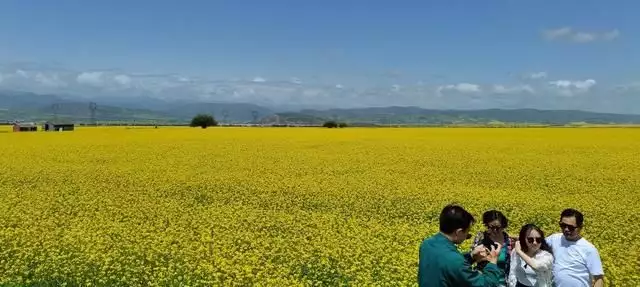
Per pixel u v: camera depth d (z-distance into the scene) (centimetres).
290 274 1174
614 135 6216
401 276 1100
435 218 1831
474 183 2586
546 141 5253
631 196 2216
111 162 3466
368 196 2205
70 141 5372
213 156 3844
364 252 1302
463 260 605
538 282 807
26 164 3303
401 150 4309
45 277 1132
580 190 2373
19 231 1493
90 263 1211
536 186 2495
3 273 1153
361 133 7081
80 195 2208
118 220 1728
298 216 1788
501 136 6200
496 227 812
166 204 2008
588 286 812
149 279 1110
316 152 4156
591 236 1530
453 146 4681
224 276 1124
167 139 5744
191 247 1353
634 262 1239
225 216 1777
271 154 3988
